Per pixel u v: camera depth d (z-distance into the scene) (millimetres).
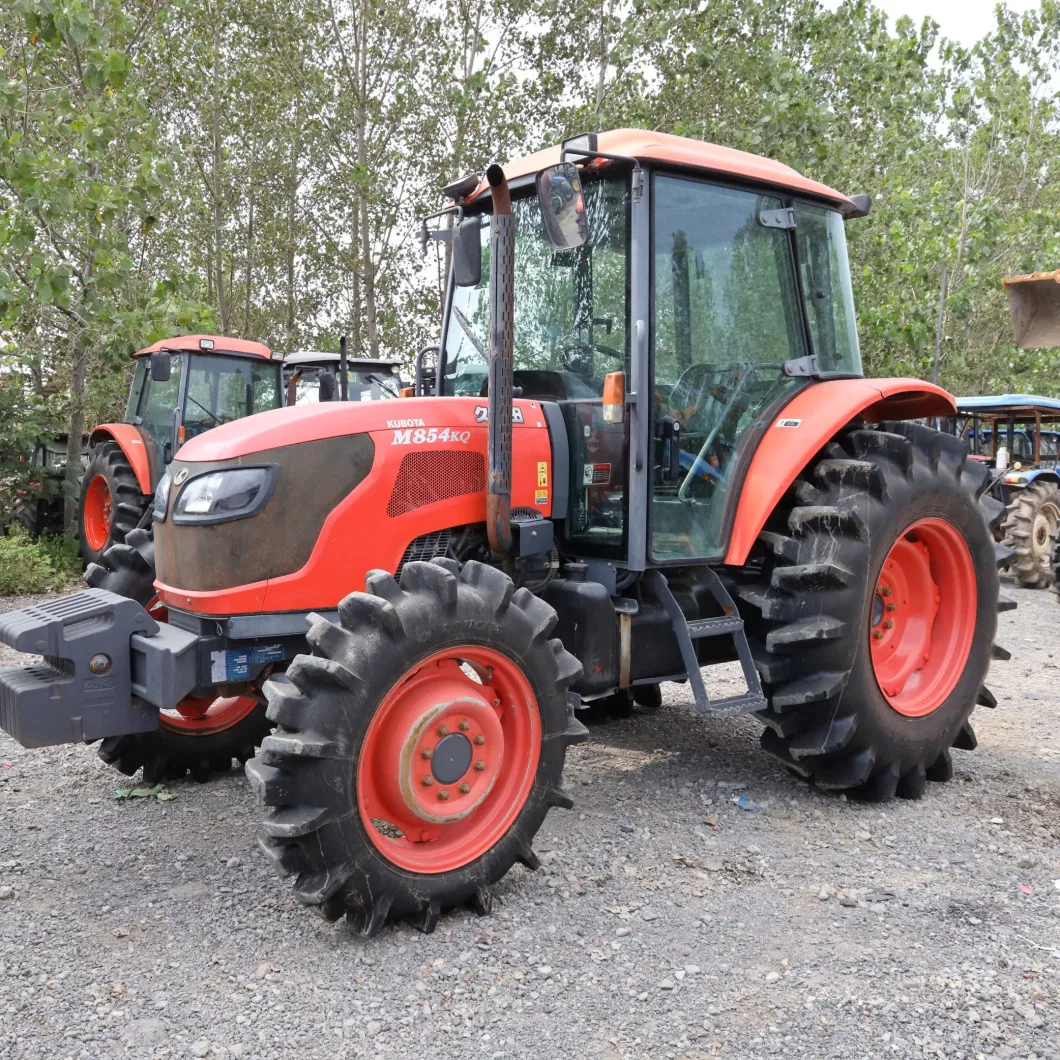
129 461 9344
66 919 2902
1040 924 2877
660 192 3549
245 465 3053
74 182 8336
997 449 11023
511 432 3285
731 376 3828
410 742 2828
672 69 13188
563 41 13297
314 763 2666
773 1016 2395
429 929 2824
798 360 4020
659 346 3578
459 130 13414
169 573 3191
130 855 3385
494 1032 2332
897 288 14094
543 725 3078
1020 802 3918
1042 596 9570
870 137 14320
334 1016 2396
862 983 2543
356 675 2707
